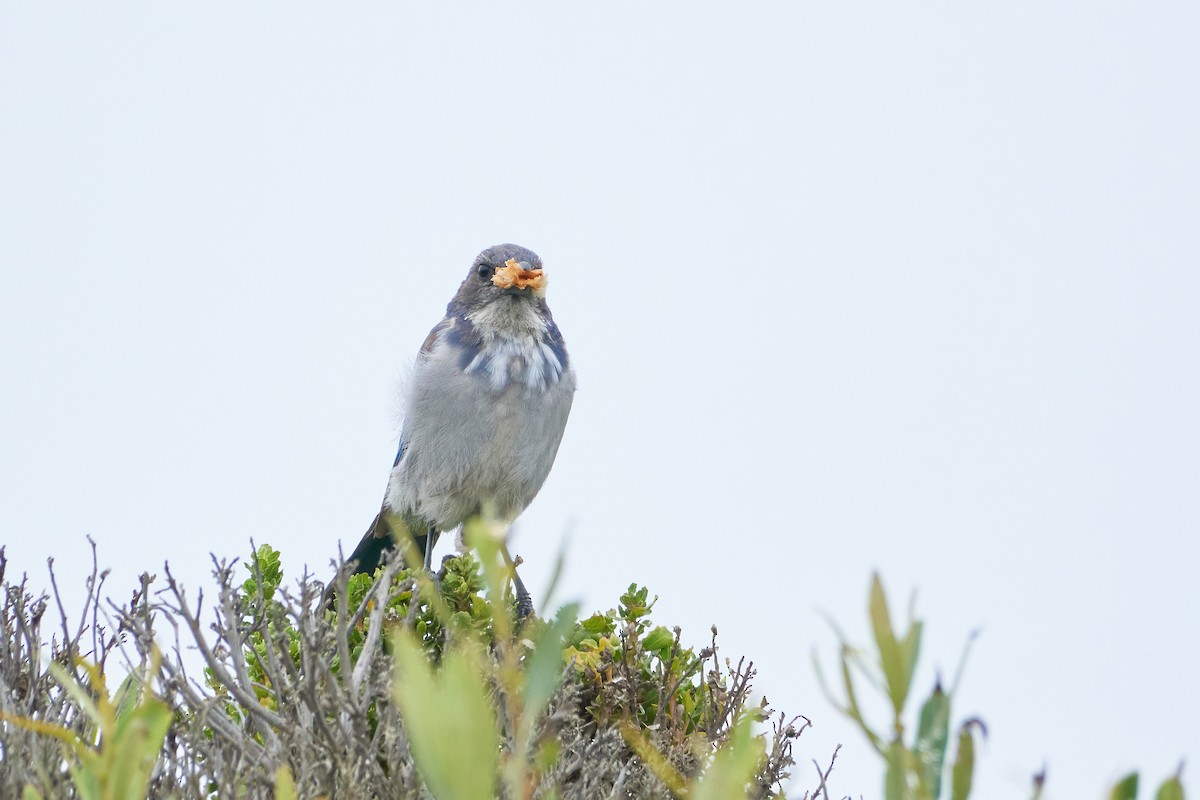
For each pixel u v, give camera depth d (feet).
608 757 26.96
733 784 15.23
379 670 26.55
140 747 16.42
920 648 14.66
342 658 25.25
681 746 29.01
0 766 23.98
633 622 33.83
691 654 33.86
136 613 28.40
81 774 16.88
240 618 29.25
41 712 26.32
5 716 19.60
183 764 24.25
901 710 14.55
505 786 20.02
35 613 28.22
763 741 27.04
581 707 31.71
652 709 32.42
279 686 26.00
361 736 23.71
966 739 14.98
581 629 34.14
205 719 25.09
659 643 33.86
